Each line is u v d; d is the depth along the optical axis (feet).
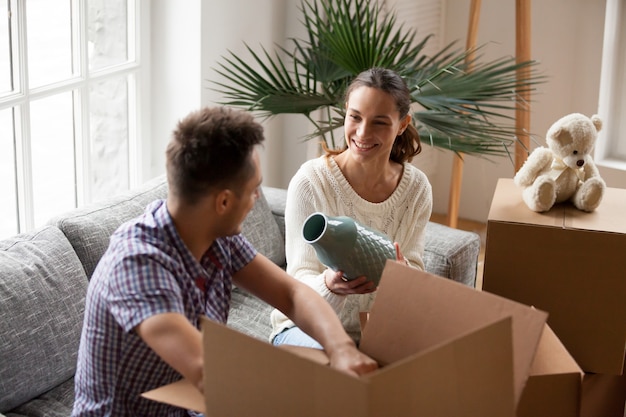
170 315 4.34
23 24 8.35
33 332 6.61
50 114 9.02
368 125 6.79
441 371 3.84
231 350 3.94
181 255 4.76
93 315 4.74
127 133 10.32
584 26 12.53
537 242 7.14
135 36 10.05
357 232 5.83
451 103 9.29
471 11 11.18
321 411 3.83
